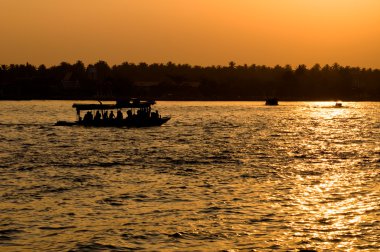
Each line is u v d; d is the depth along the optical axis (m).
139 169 102.00
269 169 103.31
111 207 70.94
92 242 57.22
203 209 69.81
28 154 127.44
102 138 167.75
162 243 56.97
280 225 62.69
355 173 98.94
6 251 54.78
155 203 73.19
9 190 81.25
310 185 86.19
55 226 62.53
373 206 71.62
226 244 56.53
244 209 69.88
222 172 98.75
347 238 58.31
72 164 108.88
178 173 97.25
